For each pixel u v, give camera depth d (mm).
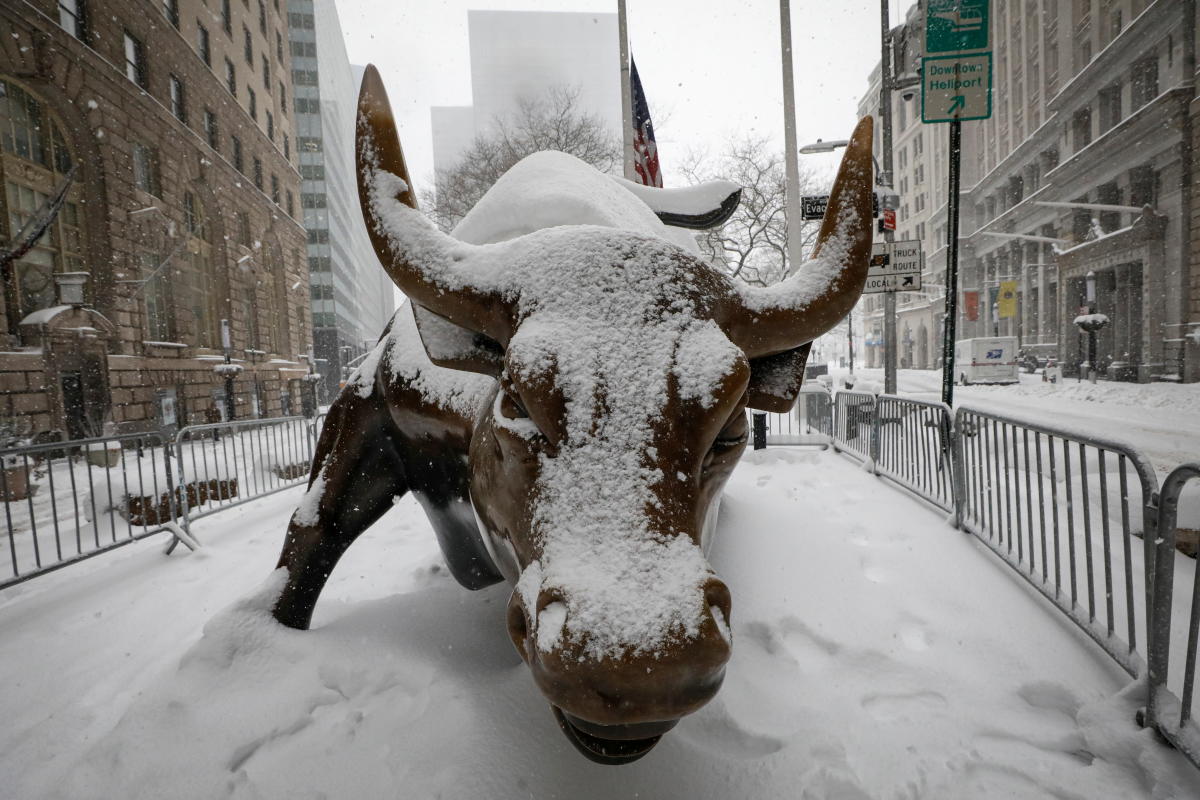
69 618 4453
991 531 4297
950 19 7953
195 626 4172
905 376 40312
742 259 23875
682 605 1393
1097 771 2305
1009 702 2734
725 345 1708
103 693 3371
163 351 19828
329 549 3287
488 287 1892
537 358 1641
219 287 25078
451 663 2938
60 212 16984
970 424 4680
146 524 6023
